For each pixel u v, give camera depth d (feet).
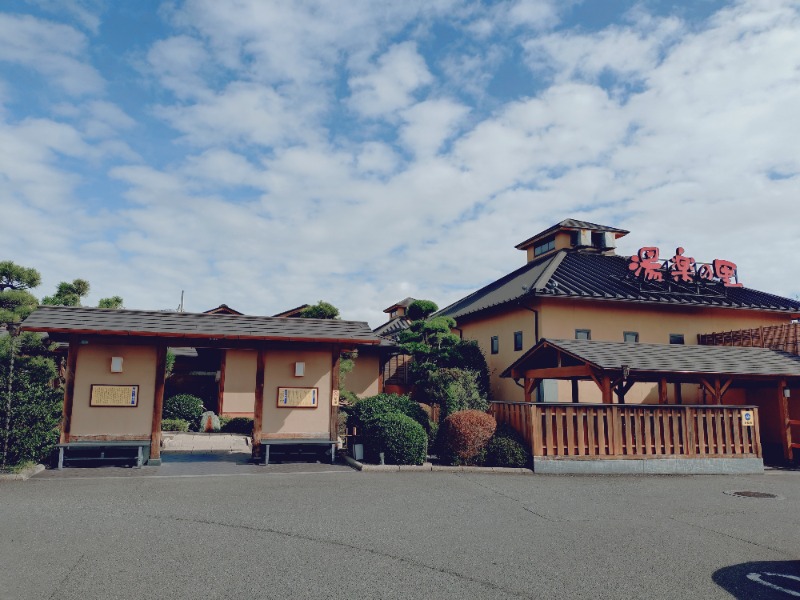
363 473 36.11
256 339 39.04
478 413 41.75
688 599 16.55
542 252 83.35
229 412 71.10
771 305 65.51
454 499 29.14
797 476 40.91
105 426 36.86
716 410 43.06
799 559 20.70
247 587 16.38
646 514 27.25
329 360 42.09
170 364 64.69
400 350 69.92
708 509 28.78
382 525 23.52
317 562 18.70
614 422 40.96
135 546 19.83
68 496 27.48
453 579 17.53
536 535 22.81
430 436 44.29
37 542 19.99
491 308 65.10
